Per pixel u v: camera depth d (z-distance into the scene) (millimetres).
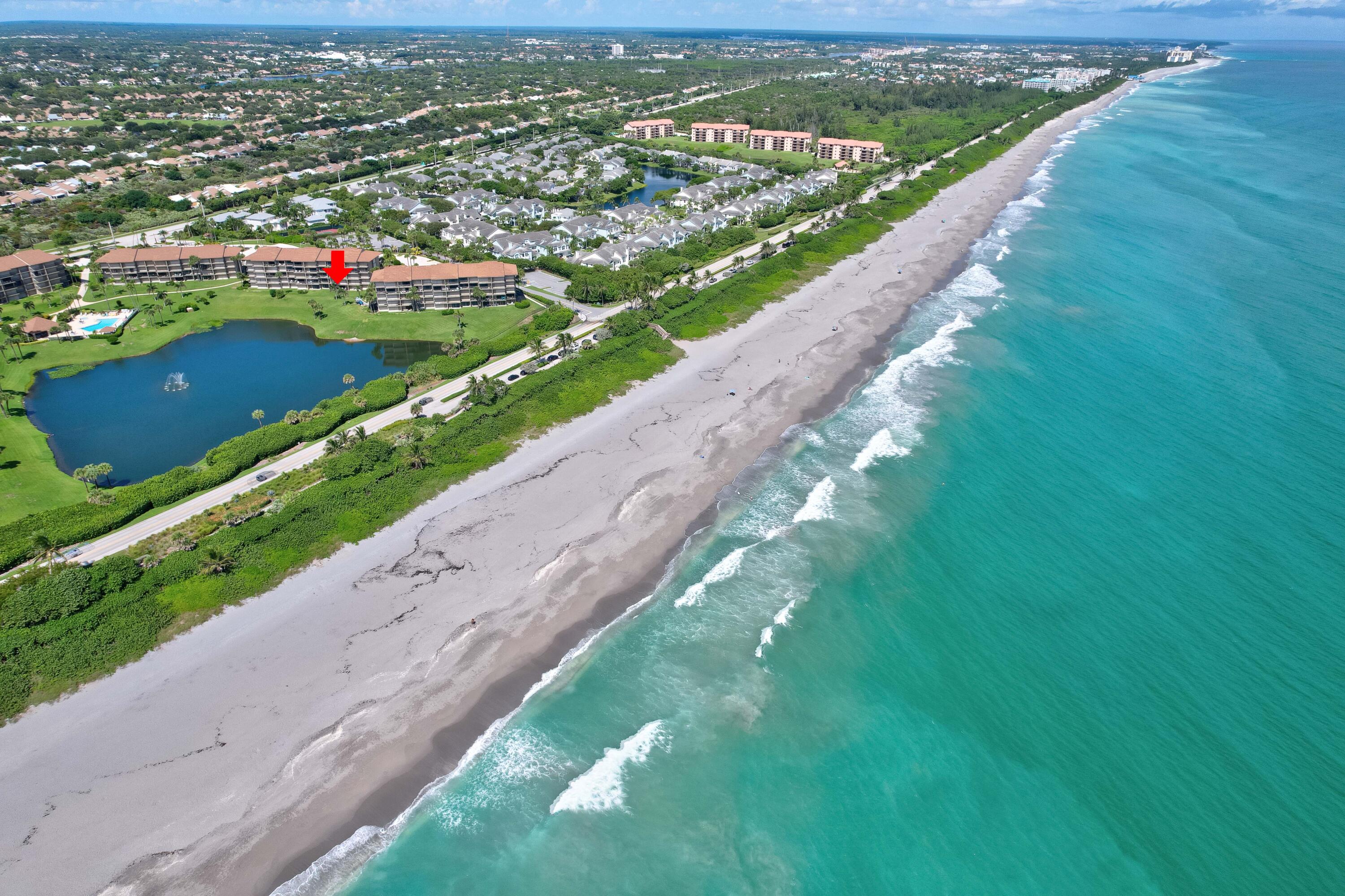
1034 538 79250
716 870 50031
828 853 50844
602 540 80125
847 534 80625
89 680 62094
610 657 66062
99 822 51656
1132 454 93375
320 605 70625
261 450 92750
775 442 98562
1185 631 66750
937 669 64250
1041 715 59656
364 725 59219
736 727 59719
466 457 93625
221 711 59875
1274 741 56562
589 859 50812
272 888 48906
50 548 73750
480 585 73500
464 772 56344
